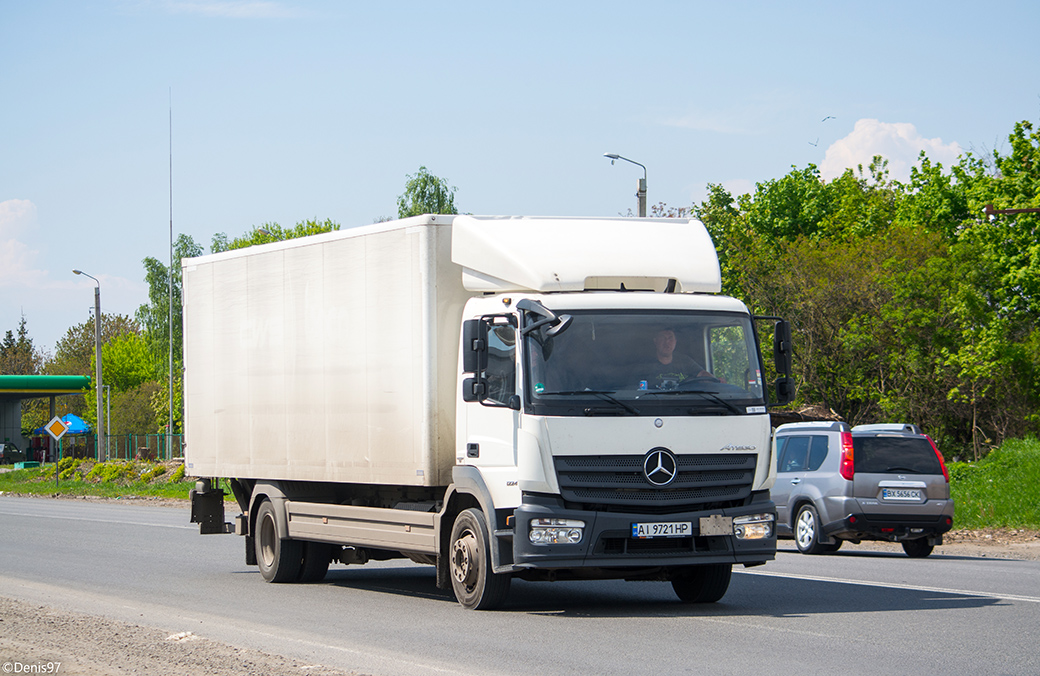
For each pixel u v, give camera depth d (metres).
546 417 12.14
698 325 12.88
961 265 49.12
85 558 21.30
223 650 10.57
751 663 9.57
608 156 37.22
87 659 10.10
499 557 12.59
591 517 12.06
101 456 69.62
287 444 16.44
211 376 18.31
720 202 71.75
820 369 48.31
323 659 10.21
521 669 9.49
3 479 67.44
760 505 12.66
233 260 17.77
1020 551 21.81
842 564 18.59
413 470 13.88
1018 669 9.23
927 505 20.69
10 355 178.50
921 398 46.59
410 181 93.12
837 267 47.84
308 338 15.98
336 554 17.05
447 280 13.86
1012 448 32.25
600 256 13.10
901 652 10.02
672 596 14.79
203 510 18.83
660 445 12.31
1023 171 55.94
